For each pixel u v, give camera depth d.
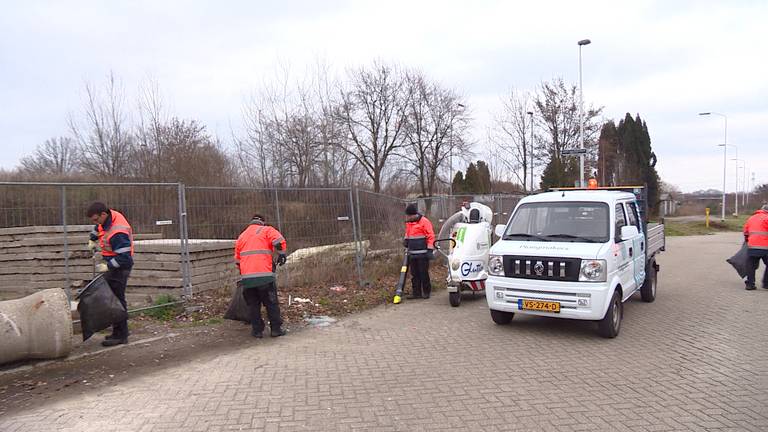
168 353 6.30
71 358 6.05
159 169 18.88
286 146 21.56
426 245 9.78
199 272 8.94
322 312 8.55
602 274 6.62
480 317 8.30
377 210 12.08
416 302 9.62
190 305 8.40
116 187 8.52
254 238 7.02
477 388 5.09
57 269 9.35
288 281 9.81
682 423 4.24
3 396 4.93
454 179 40.25
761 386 5.08
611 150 34.59
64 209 7.58
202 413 4.52
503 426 4.21
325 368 5.75
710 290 10.84
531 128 27.59
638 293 10.41
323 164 22.61
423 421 4.33
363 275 11.04
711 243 24.44
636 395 4.86
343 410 4.57
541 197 8.08
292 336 7.14
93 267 8.96
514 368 5.70
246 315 7.35
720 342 6.71
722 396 4.82
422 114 32.56
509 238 7.68
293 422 4.33
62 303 5.97
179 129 20.12
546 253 6.88
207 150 19.80
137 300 8.68
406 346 6.63
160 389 5.10
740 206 67.88
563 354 6.23
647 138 42.69
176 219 8.77
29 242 9.36
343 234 10.93
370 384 5.23
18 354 5.67
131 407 4.65
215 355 6.24
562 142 26.95
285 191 10.08
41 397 4.90
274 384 5.24
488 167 33.72
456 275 8.98
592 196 7.73
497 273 7.29
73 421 4.36
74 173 19.14
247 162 20.89
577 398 4.80
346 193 11.05
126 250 6.55
